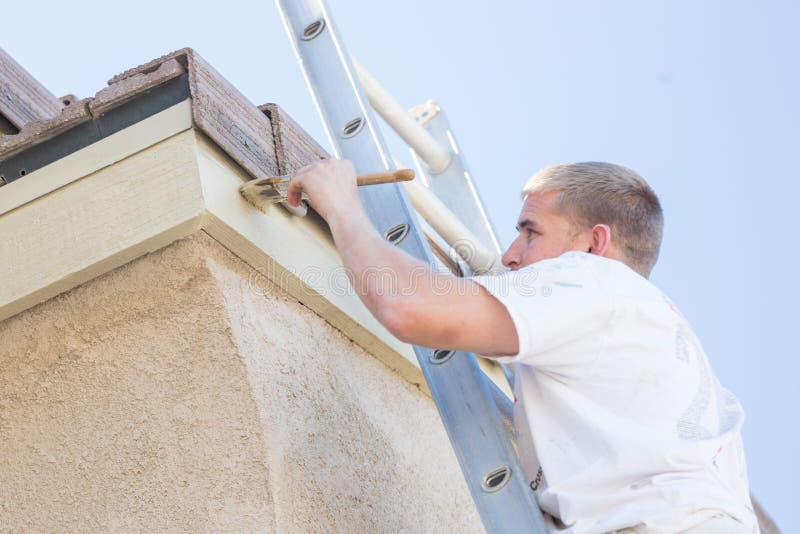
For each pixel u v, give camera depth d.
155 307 2.10
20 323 2.20
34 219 2.19
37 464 2.15
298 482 2.04
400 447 2.42
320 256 2.33
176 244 2.09
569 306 1.91
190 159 2.07
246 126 2.22
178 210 2.04
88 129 2.20
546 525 1.97
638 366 1.94
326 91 2.57
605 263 2.00
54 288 2.15
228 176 2.13
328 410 2.21
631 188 2.21
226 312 2.06
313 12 2.67
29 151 2.23
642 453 1.89
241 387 2.03
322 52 2.61
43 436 2.16
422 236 2.32
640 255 2.20
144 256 2.11
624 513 1.86
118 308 2.13
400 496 2.34
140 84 2.14
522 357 1.90
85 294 2.16
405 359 2.52
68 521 2.10
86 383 2.15
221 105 2.16
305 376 2.19
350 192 2.08
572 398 1.97
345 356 2.37
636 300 1.96
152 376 2.10
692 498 1.85
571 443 1.97
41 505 2.13
